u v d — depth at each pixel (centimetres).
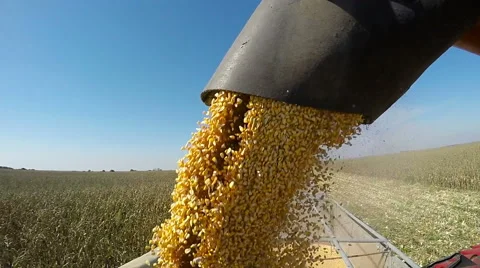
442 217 948
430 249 675
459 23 157
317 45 158
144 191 2034
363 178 1628
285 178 196
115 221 1064
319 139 194
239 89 165
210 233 195
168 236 215
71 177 4566
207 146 212
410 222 883
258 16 177
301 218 218
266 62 163
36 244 863
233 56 175
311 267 228
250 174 195
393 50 156
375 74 159
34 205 1501
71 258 787
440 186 1744
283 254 214
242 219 196
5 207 1422
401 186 1670
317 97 158
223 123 209
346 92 159
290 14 167
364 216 947
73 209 1336
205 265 194
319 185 220
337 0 161
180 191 217
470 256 235
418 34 155
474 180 1653
